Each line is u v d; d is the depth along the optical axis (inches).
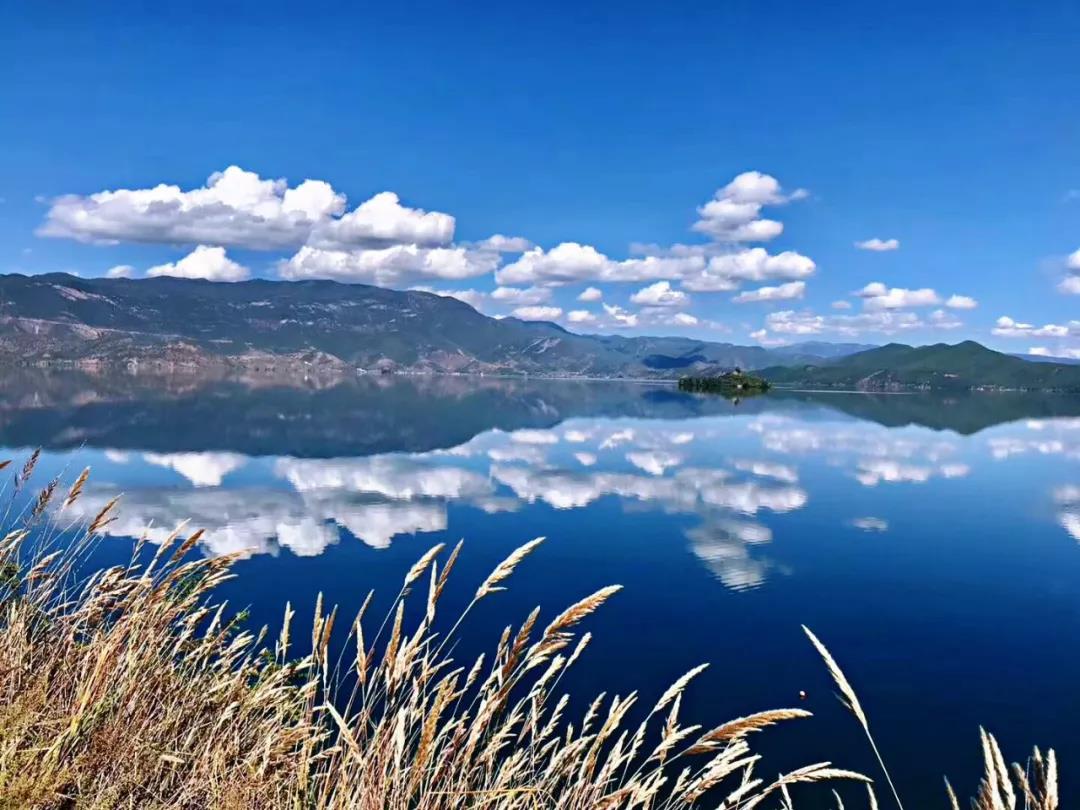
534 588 978.7
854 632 837.8
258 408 5393.7
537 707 130.0
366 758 110.6
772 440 3383.4
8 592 153.0
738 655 752.3
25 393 6067.9
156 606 144.8
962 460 2696.9
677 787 111.6
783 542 1290.6
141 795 116.3
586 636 110.2
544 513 1557.6
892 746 567.5
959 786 512.1
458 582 1000.2
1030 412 6796.3
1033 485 2070.6
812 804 478.6
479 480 2052.2
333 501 1683.1
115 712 125.2
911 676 713.0
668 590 985.5
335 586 962.7
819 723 601.3
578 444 3152.1
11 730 106.4
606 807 113.3
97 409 4694.9
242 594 909.2
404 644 112.2
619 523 1448.1
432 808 111.0
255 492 1777.8
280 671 150.4
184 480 1943.9
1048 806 74.2
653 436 3550.7
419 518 1491.1
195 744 133.3
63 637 142.0
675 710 116.7
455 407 6146.7
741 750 108.0
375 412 5319.9
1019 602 964.6
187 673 151.3
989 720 622.5
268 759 123.8
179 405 5388.8
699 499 1748.3
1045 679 710.5
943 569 1120.8
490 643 742.5
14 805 94.1
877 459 2667.3
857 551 1229.7
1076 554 1222.9
